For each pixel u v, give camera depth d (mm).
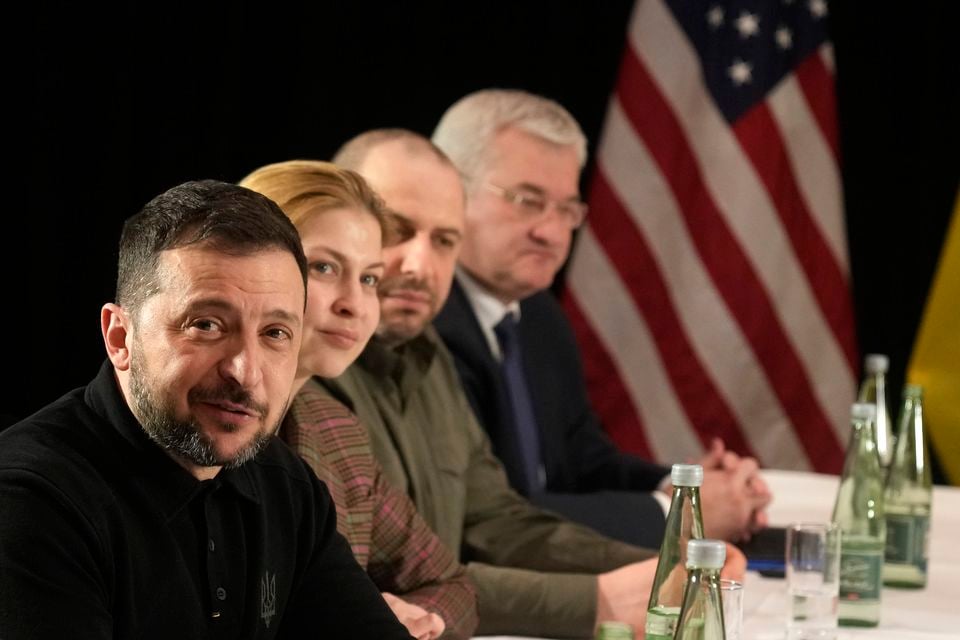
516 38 11812
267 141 11180
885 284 12180
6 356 10219
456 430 5773
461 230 5465
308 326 4211
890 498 5730
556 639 4863
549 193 7188
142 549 3193
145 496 3209
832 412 10555
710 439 10461
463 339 6730
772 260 10531
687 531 3598
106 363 3299
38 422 3193
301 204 4188
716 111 10594
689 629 2803
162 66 10586
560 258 7332
